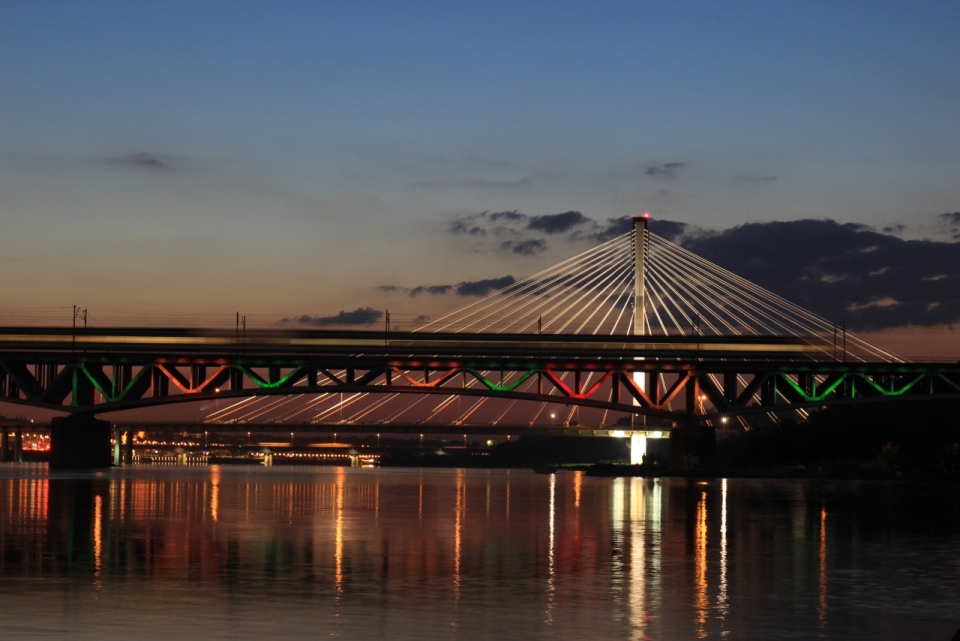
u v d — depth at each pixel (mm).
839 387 181875
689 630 28625
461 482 165375
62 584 35000
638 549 47531
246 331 174000
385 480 177125
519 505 84250
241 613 30203
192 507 76562
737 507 81250
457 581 36531
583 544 49688
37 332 173250
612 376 177875
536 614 30594
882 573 39344
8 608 30703
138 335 174625
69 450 183125
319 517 66688
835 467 178125
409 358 172625
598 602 32562
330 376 176500
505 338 177000
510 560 42750
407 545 48375
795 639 27688
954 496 101000
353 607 31312
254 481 155125
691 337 176625
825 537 53875
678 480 163750
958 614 30984
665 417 176750
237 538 50906
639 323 195750
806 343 177500
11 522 60594
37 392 178875
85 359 173000
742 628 28938
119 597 32531
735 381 177625
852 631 28641
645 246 199000
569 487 134250
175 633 27578
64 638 26969
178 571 38219
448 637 27516
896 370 171500
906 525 61906
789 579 37688
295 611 30578
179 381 174250
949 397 168125
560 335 178125
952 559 43906
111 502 83125
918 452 170125
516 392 172750
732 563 42281
